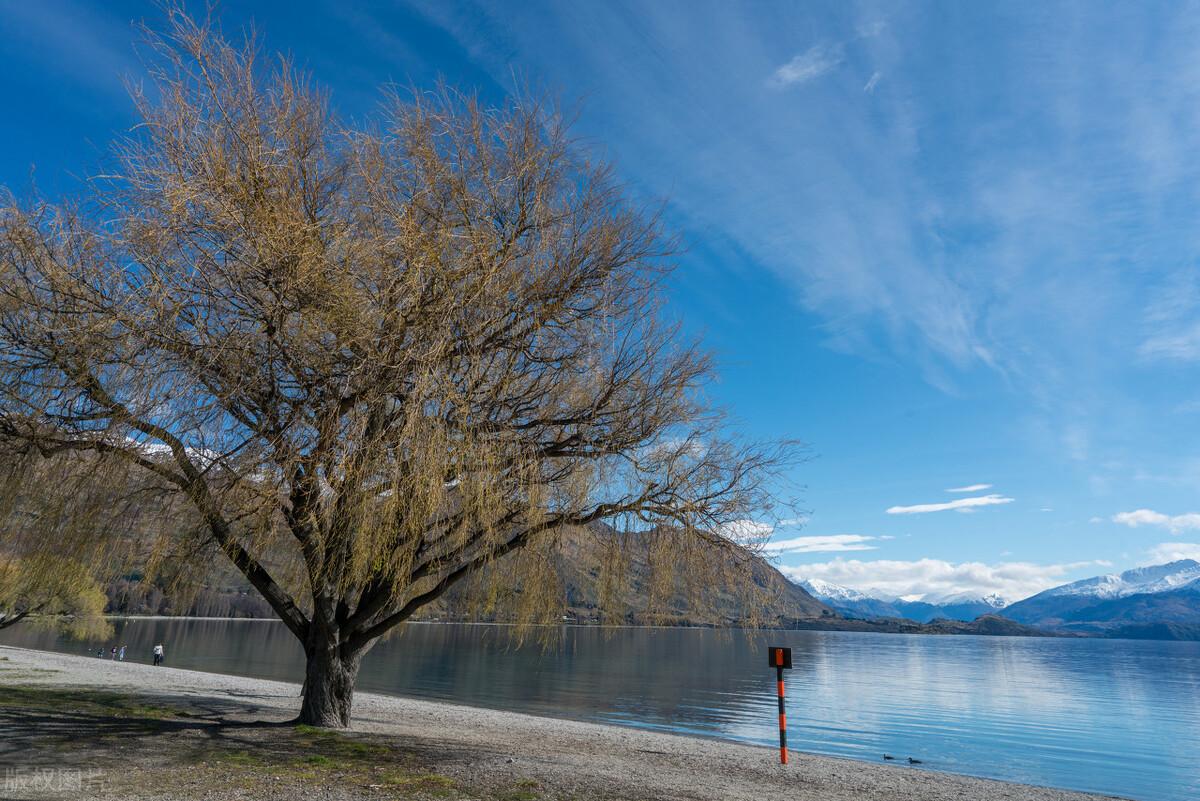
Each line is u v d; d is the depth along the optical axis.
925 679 67.56
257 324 9.21
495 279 10.00
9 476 9.80
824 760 18.45
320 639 12.84
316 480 9.55
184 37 9.59
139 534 10.14
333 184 10.71
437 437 8.91
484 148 11.16
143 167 9.13
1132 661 126.19
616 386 11.13
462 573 11.35
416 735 15.02
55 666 32.16
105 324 8.78
